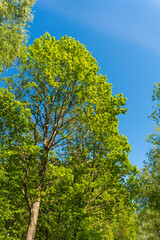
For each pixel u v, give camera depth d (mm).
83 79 12305
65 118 14484
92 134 14789
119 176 13461
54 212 12492
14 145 10898
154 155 17688
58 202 11977
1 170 10453
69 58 12688
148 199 17594
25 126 11328
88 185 11625
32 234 9930
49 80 11430
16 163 11391
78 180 12016
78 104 13797
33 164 11523
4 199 12648
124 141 13664
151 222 26984
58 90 13586
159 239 26156
